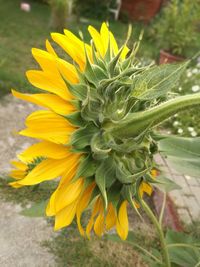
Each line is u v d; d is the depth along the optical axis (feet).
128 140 0.69
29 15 6.50
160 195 2.88
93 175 0.71
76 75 0.72
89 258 2.34
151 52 5.68
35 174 0.68
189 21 5.78
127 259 2.36
